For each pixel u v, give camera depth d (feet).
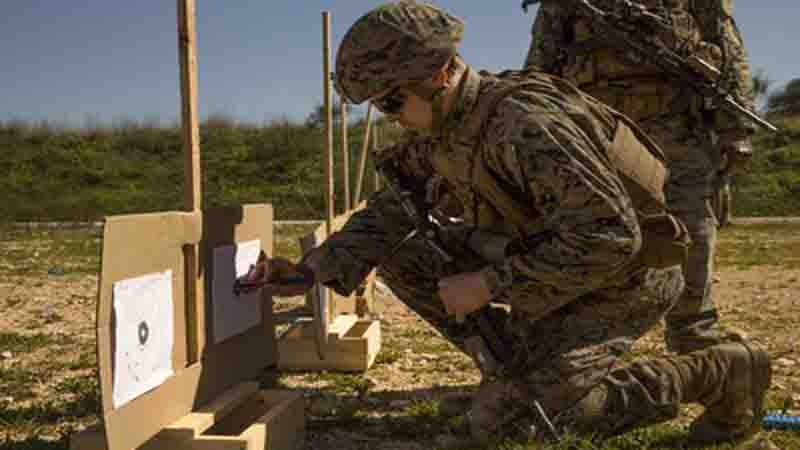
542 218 8.21
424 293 9.96
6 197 70.54
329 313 14.35
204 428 8.52
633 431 9.89
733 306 22.07
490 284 8.10
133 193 75.72
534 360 8.81
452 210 9.77
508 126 7.84
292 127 89.40
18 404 12.36
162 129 88.84
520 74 8.41
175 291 8.54
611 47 11.49
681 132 11.31
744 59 11.68
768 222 60.18
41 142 84.17
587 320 8.82
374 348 14.80
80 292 25.41
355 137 75.92
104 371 7.22
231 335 9.76
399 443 10.27
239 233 9.98
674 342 11.43
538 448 8.59
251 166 82.02
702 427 9.62
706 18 11.53
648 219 8.45
